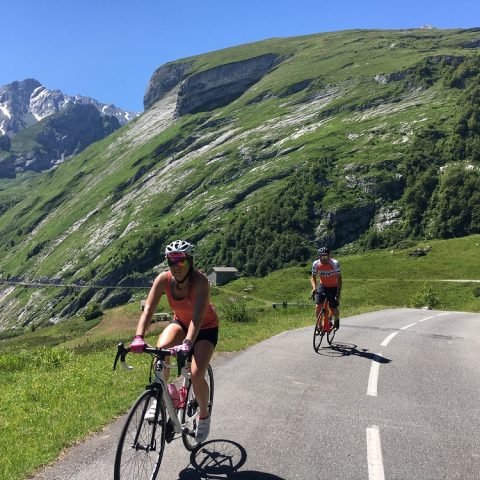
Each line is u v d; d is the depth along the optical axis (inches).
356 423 303.3
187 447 251.4
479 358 535.8
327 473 234.5
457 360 518.6
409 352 558.9
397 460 250.4
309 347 579.8
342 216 7352.4
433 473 237.1
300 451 259.0
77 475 231.8
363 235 7229.3
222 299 5059.1
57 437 279.9
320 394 367.9
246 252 7406.5
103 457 252.2
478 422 309.7
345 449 262.7
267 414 319.0
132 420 202.4
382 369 457.7
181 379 406.6
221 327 802.8
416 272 4788.4
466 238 5595.5
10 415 333.4
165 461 244.8
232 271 6638.8
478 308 2859.3
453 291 4099.4
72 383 410.9
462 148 7859.3
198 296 231.9
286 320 959.0
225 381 407.5
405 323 938.7
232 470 235.8
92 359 563.8
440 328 866.8
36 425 307.0
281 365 472.4
